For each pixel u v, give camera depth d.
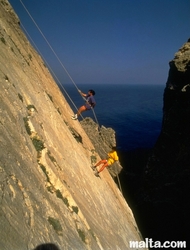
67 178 10.42
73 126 20.69
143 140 97.38
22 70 13.45
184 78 37.16
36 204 6.45
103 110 185.38
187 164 31.77
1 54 11.11
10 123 7.78
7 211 4.98
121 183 47.31
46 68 26.11
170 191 32.78
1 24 14.80
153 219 33.47
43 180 8.11
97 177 16.94
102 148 47.47
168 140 38.41
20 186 6.12
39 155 8.82
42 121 11.22
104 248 9.80
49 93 18.47
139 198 38.56
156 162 39.69
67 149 13.23
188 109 33.69
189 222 28.84
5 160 6.09
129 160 66.81
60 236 6.68
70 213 8.57
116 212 16.72
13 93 9.48
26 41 21.30
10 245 4.43
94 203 12.49
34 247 5.14
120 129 117.06
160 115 170.00
